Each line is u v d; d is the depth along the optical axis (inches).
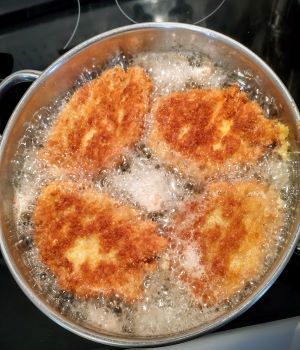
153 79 13.4
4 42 15.0
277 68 13.9
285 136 12.1
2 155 11.9
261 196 11.8
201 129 12.4
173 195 12.4
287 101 11.5
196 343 10.7
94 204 12.3
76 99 13.0
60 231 12.1
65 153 12.8
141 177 12.6
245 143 12.2
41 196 12.5
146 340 10.3
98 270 11.7
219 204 11.9
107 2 14.9
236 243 11.4
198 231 11.7
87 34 14.8
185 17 14.6
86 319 11.5
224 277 11.3
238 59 12.5
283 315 11.9
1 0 14.8
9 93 14.3
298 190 11.7
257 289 10.4
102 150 12.6
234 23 14.4
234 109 12.4
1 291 13.0
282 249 11.0
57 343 12.4
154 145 12.7
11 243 11.8
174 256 11.8
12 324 12.7
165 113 12.7
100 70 13.3
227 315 10.2
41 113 13.1
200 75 13.2
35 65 14.7
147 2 14.8
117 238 11.9
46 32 15.0
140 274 11.6
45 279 12.0
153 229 12.0
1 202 11.9
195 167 12.4
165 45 13.0
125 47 12.9
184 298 11.4
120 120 12.7
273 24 14.3
